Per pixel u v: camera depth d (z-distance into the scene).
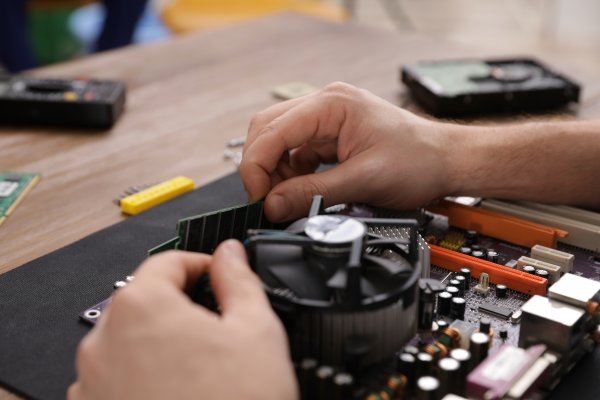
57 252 1.06
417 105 1.63
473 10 5.46
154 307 0.66
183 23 3.45
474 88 1.58
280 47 2.05
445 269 1.00
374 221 0.83
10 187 1.27
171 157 1.40
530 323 0.81
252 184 1.07
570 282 0.85
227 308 0.69
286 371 0.64
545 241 1.04
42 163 1.38
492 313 0.90
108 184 1.29
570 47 4.94
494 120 1.55
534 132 1.16
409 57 1.97
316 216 0.83
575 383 0.80
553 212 1.12
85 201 1.23
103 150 1.44
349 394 0.72
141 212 1.18
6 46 3.03
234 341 0.64
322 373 0.73
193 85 1.78
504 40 5.02
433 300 0.84
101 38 3.33
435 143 1.12
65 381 0.79
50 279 0.99
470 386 0.74
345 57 1.97
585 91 1.72
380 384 0.75
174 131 1.53
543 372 0.77
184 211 1.19
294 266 0.79
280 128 1.08
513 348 0.79
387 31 2.21
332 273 0.77
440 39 2.14
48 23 3.61
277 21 2.29
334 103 1.10
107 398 0.64
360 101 1.11
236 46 2.06
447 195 1.14
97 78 1.81
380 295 0.75
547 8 5.25
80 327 0.88
